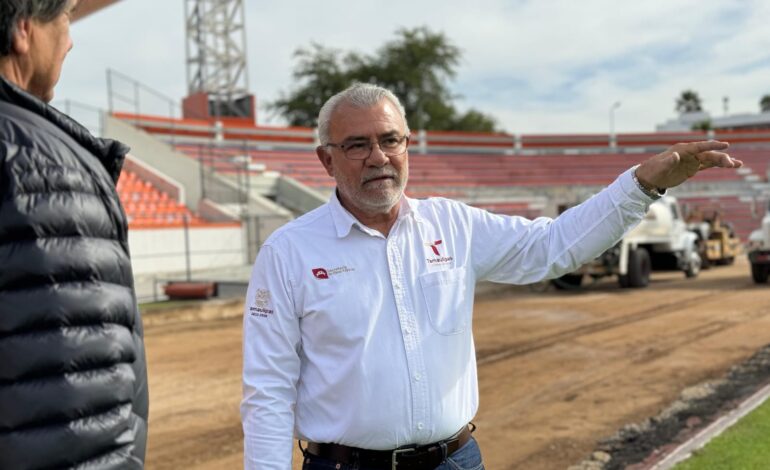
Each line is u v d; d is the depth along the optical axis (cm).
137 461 164
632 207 241
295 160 3133
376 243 245
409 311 240
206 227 1964
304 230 246
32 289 148
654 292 1576
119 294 164
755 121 7988
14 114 155
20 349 145
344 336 235
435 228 255
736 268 2200
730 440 518
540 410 668
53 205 152
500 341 1037
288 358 239
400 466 237
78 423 151
